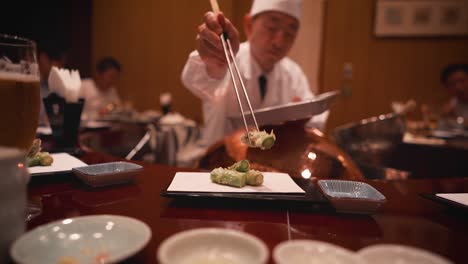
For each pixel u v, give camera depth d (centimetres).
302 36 302
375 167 103
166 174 66
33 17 304
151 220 44
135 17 321
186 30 304
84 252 33
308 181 63
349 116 318
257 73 144
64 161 65
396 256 31
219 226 43
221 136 143
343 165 75
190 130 228
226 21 78
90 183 56
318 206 52
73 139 77
